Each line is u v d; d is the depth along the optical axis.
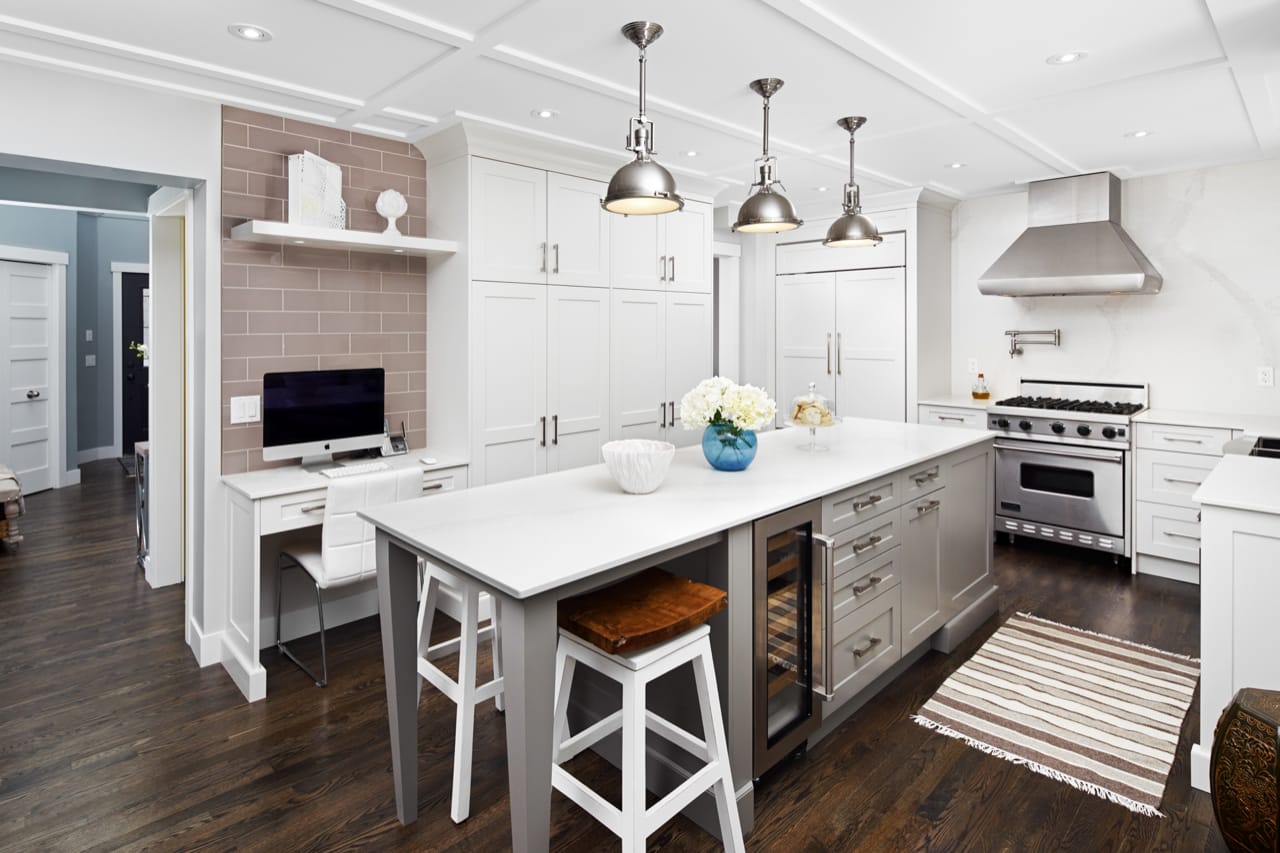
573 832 1.99
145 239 7.62
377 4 2.11
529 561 1.63
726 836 1.83
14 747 2.40
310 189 3.02
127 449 7.61
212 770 2.28
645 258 4.17
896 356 5.00
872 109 3.06
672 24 2.25
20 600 3.74
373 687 2.83
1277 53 2.48
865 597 2.55
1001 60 2.56
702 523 1.91
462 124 3.15
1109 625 3.39
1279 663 2.02
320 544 3.11
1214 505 2.09
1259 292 4.09
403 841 1.96
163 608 3.64
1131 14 2.22
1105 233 4.25
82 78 2.61
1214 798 1.70
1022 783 2.20
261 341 3.11
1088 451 4.22
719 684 1.97
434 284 3.58
